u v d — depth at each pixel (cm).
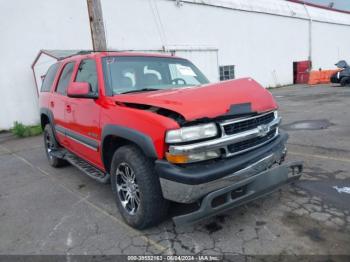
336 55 3103
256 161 292
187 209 347
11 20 1088
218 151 273
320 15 2845
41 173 548
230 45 1989
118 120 310
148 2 1490
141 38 1473
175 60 444
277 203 352
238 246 276
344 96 1341
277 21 2347
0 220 365
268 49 2292
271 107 325
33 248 298
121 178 334
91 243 300
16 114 1130
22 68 1130
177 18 1639
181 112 258
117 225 333
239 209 344
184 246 283
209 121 268
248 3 2106
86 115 380
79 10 1250
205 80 446
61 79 504
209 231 305
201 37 1786
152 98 293
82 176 517
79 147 430
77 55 485
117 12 1370
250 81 344
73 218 357
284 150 342
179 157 256
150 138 270
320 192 372
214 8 1853
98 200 407
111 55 393
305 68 2544
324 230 291
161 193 291
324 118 846
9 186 489
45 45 1174
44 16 1162
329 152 528
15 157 691
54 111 511
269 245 274
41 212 380
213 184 263
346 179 407
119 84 364
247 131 291
